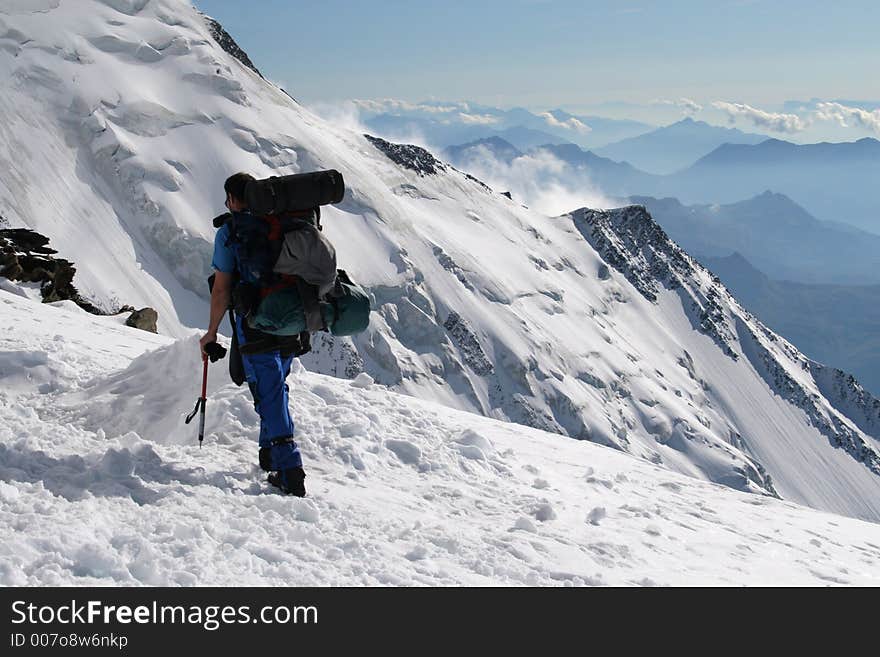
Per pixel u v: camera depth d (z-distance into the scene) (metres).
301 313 4.73
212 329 4.93
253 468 5.37
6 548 3.39
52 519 3.81
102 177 161.62
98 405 7.59
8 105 159.00
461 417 10.17
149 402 7.41
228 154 180.25
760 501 9.18
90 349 10.81
